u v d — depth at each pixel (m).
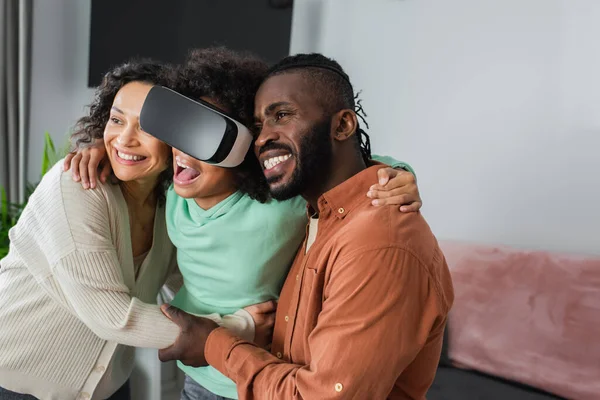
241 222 1.05
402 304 0.79
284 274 1.12
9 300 1.10
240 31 2.93
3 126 2.79
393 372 0.79
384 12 2.77
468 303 2.08
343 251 0.84
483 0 2.42
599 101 2.13
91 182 1.04
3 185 2.82
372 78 2.84
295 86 0.90
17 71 2.80
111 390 1.20
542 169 2.28
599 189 2.13
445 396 1.81
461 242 2.27
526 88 2.31
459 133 2.51
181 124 0.97
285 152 0.91
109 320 1.00
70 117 3.04
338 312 0.80
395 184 0.91
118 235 1.09
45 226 1.03
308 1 3.09
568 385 1.76
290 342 0.95
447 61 2.54
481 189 2.45
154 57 2.87
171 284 1.34
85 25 3.02
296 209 1.07
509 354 1.92
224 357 0.92
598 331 1.77
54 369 1.11
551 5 2.23
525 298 1.96
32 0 2.84
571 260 1.92
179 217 1.12
